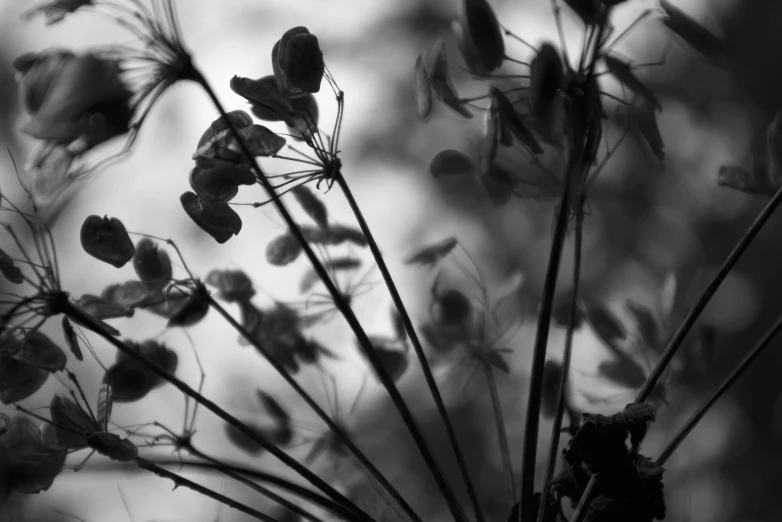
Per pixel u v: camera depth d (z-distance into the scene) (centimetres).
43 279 31
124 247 32
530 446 30
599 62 31
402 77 96
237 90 31
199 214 32
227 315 33
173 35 31
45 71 30
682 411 69
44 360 32
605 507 31
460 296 36
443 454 78
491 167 34
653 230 101
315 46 31
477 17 31
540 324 30
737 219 102
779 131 34
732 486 94
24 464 32
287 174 31
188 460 32
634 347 35
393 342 36
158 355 33
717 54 32
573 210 32
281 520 36
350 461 36
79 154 31
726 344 101
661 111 32
